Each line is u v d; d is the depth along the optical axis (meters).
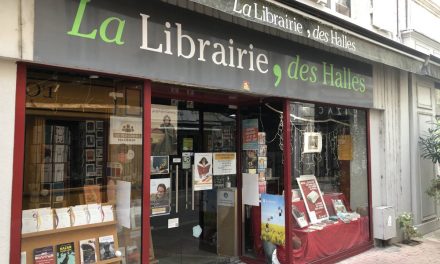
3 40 2.84
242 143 5.82
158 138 4.89
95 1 3.29
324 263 5.62
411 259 6.00
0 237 2.86
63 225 3.50
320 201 5.90
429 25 8.67
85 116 3.63
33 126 3.24
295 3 4.39
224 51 4.33
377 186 6.90
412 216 7.27
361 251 6.34
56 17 3.07
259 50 4.74
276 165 5.41
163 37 3.77
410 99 7.66
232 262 5.63
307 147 5.71
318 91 5.60
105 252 3.73
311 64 5.50
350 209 6.46
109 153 3.79
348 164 6.51
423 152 7.80
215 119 5.59
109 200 3.85
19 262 2.96
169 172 5.01
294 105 5.47
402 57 6.39
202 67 4.10
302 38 5.25
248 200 5.71
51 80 3.37
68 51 3.12
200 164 5.37
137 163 3.82
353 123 6.63
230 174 5.75
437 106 8.63
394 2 7.59
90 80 3.62
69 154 3.57
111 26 3.39
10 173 2.93
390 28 7.41
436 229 8.11
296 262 5.24
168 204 4.98
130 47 3.51
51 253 3.38
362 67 6.52
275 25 4.20
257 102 5.62
